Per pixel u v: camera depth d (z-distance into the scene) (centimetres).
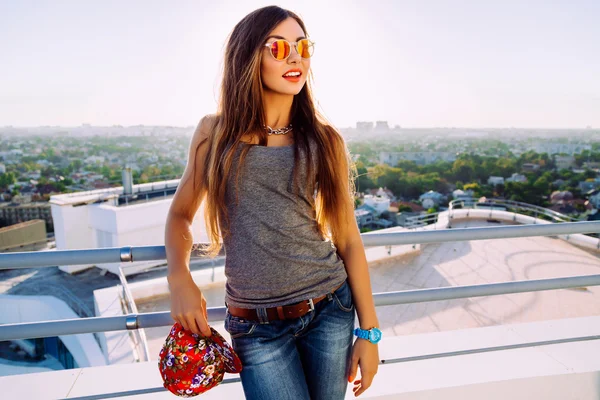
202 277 690
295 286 100
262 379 98
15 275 1544
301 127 112
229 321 104
